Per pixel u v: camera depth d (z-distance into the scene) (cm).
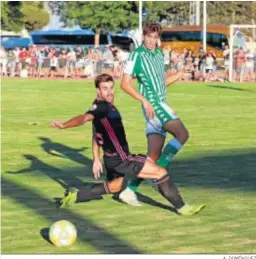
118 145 1348
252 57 6375
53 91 4831
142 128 2750
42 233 1208
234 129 2716
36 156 2050
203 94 4653
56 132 2597
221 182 1644
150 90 1407
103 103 1345
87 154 2088
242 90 5059
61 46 8931
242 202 1430
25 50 6988
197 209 1325
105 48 7112
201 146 2245
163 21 10944
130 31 9156
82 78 6719
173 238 1171
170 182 1336
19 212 1352
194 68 6450
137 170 1341
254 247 1119
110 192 1381
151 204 1416
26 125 2825
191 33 8544
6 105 3784
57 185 1612
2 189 1566
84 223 1268
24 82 5944
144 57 1403
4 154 2083
